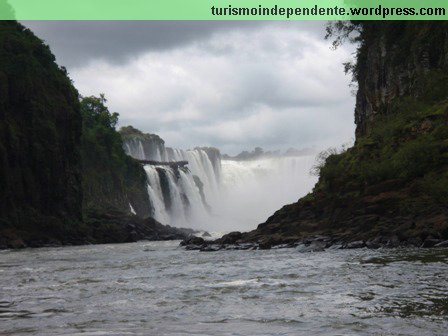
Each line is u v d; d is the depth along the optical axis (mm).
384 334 9891
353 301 13445
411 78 56906
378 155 45438
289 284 17344
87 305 14742
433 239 29859
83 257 41188
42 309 14234
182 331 10727
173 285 18516
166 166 144750
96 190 113875
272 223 49219
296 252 33812
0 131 78812
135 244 74750
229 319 11930
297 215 47469
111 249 57281
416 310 11914
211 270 23688
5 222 75688
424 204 36250
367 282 16625
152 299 15406
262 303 13930
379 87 64438
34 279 22797
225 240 48031
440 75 50188
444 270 18641
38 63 90688
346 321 11125
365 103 71312
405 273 18234
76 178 93812
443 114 42625
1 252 56719
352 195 42656
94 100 139000
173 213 135875
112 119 140250
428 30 55875
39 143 83812
